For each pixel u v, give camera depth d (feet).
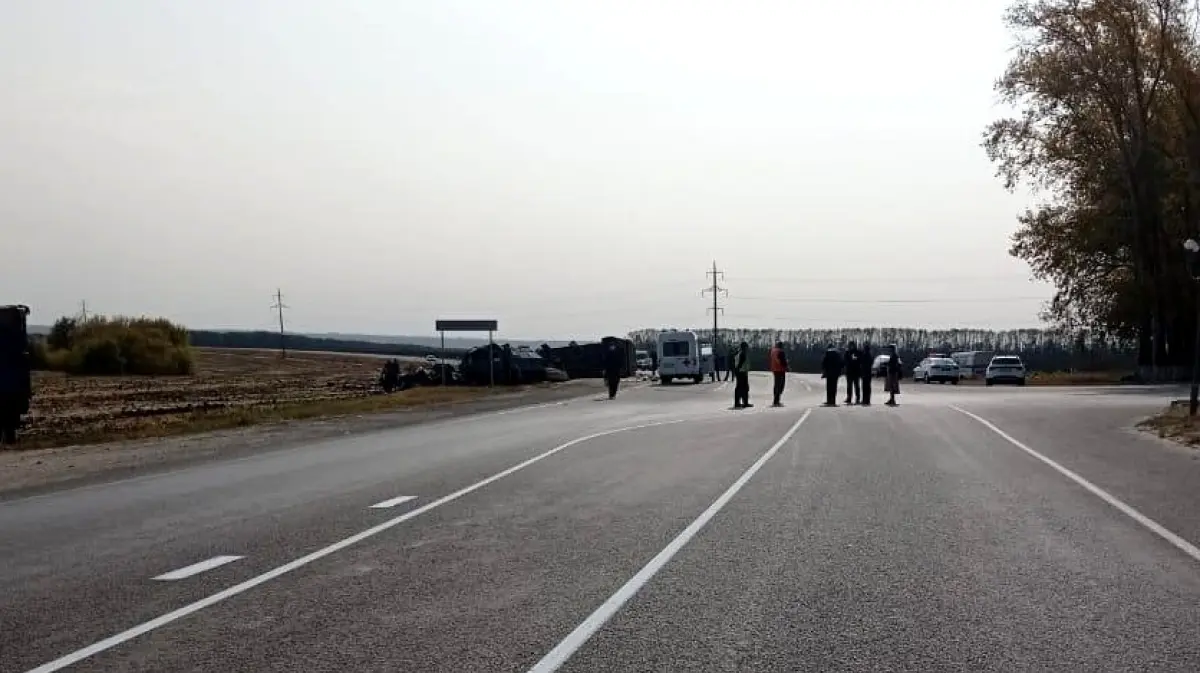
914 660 22.24
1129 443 69.26
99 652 23.52
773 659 22.34
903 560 32.37
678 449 67.97
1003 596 27.71
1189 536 36.09
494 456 65.41
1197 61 179.01
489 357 179.63
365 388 193.77
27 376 94.79
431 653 22.91
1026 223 198.18
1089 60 180.04
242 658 22.81
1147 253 183.52
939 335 371.15
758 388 179.42
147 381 233.35
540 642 23.68
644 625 25.07
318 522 40.91
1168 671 21.49
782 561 32.32
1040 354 320.29
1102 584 29.01
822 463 58.65
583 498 46.24
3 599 28.89
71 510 46.62
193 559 34.04
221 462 66.59
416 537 37.22
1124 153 181.98
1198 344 82.99
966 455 62.28
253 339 547.49
